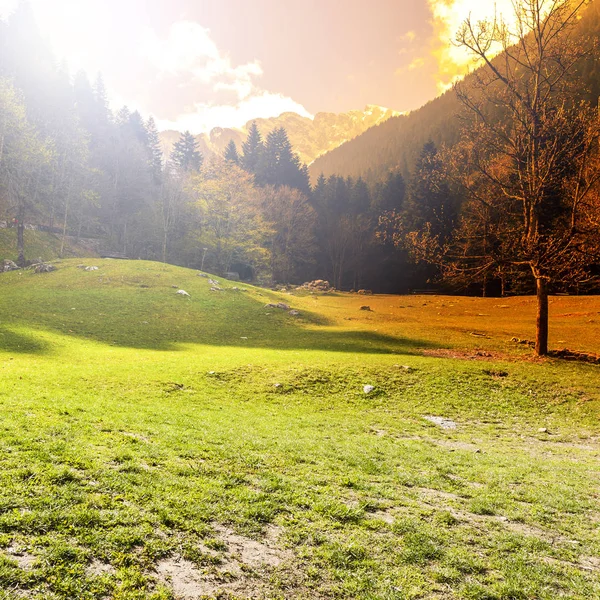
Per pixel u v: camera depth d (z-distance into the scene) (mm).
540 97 37812
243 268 132750
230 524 9266
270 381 28141
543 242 35781
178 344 42625
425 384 28875
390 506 11336
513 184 38750
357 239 154875
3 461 9695
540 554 9523
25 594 6105
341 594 7496
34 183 91625
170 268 71000
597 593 8078
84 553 7215
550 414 25406
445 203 127062
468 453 17844
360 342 44938
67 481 9406
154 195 149375
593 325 55750
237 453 13914
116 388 23062
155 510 9055
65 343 36562
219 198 112188
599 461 18328
